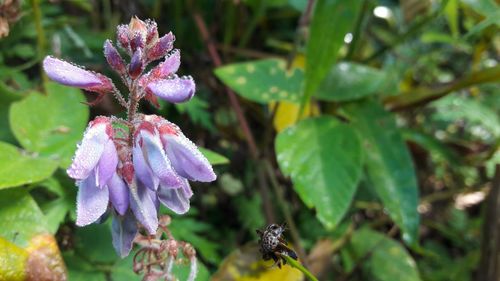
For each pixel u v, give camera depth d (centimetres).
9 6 10
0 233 8
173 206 6
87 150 6
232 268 10
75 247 9
